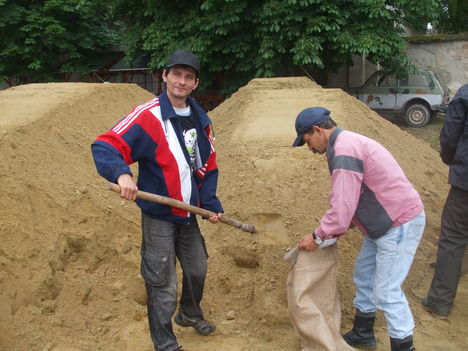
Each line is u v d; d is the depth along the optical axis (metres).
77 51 14.62
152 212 2.86
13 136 4.25
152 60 11.15
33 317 3.10
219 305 3.64
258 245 3.92
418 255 4.30
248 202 4.25
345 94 6.52
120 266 3.78
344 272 3.76
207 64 11.51
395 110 12.64
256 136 5.29
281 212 4.10
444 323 3.52
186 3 11.02
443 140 3.46
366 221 2.85
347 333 3.26
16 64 14.12
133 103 7.06
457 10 17.22
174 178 2.82
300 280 2.92
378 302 2.91
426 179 5.60
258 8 10.30
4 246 3.32
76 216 3.90
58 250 3.60
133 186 2.51
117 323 3.36
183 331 3.38
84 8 12.49
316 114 2.83
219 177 4.74
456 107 3.36
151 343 3.15
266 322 3.38
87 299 3.46
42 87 6.67
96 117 5.84
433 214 5.00
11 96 6.07
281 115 5.75
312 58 9.95
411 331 2.86
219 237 4.16
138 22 12.10
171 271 2.91
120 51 15.34
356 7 10.56
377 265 2.91
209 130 3.02
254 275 3.85
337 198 2.72
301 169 4.54
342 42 10.20
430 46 14.50
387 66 11.76
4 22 13.01
